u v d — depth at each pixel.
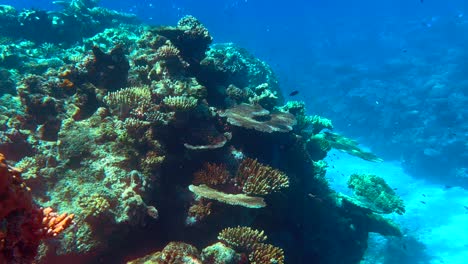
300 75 37.50
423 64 32.16
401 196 20.42
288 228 9.71
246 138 8.69
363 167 23.69
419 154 22.91
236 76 12.90
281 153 9.75
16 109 8.57
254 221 8.25
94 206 5.70
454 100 24.97
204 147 7.39
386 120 26.39
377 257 14.55
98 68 8.98
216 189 7.18
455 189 20.58
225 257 5.71
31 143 7.45
